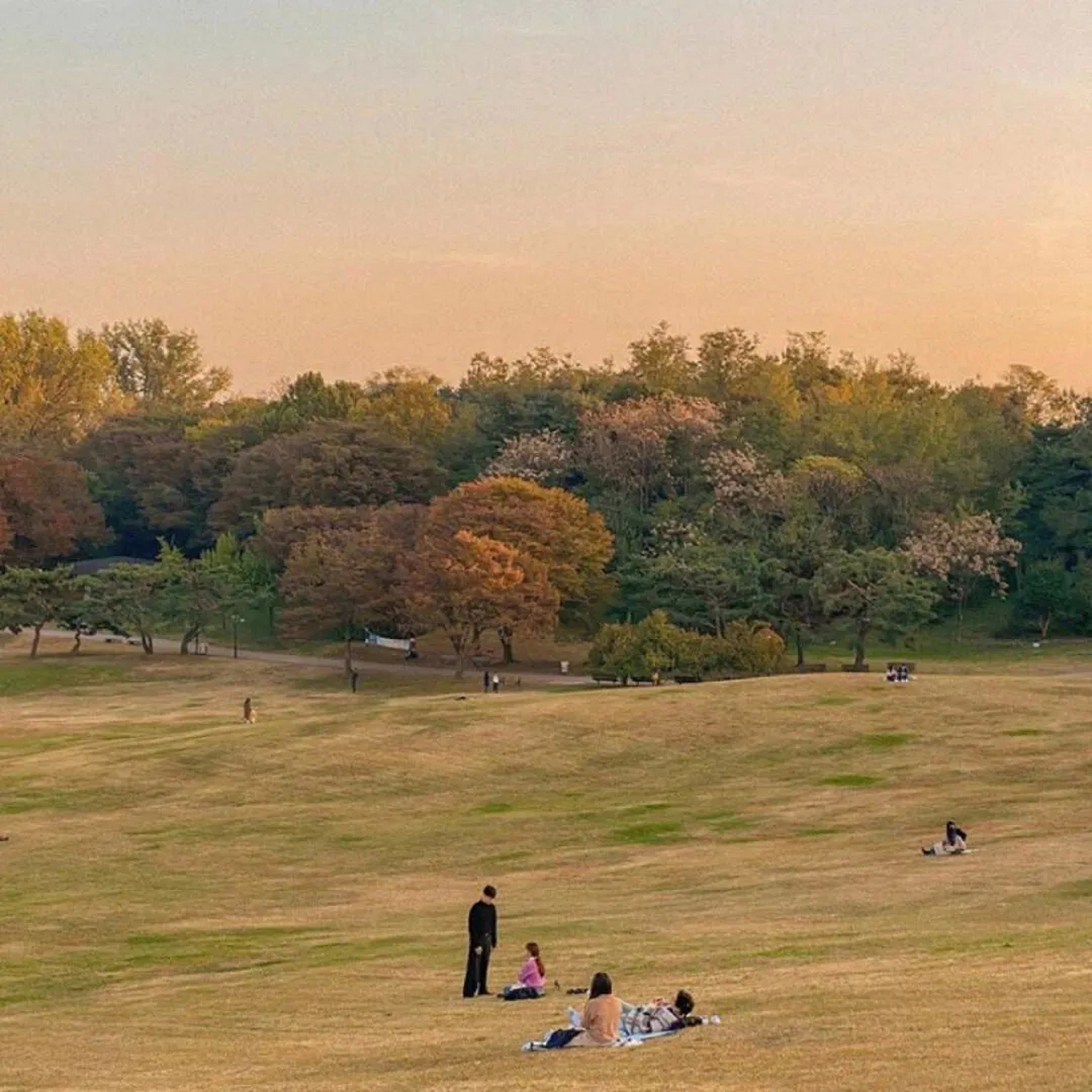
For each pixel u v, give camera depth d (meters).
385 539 161.50
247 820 77.25
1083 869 55.25
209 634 188.25
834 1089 24.39
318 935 52.41
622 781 83.62
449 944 48.75
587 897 57.47
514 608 151.75
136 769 87.81
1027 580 179.75
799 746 87.69
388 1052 32.41
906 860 60.53
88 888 63.75
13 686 155.75
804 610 156.50
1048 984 32.81
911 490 188.75
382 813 78.50
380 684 152.12
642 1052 29.48
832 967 38.72
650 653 140.12
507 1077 28.19
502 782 84.19
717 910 52.19
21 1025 39.12
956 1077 24.48
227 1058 33.22
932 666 156.75
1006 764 81.00
